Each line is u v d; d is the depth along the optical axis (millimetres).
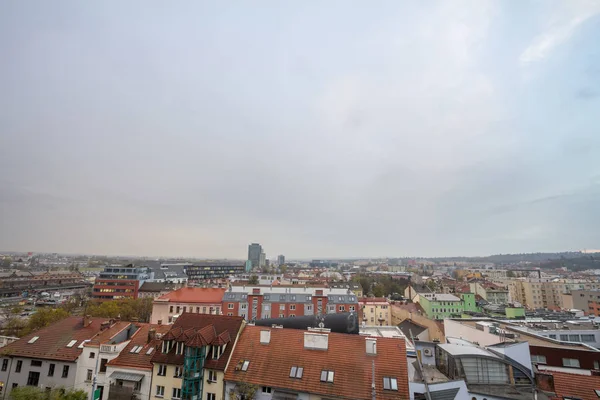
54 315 86125
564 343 51719
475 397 36375
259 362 40188
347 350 40094
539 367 46188
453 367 39781
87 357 45594
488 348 43125
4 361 47750
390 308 133625
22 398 34562
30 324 83562
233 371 39531
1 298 187375
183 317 47031
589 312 144000
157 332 49000
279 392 37000
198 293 113375
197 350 39844
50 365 46219
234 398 36906
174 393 40000
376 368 37406
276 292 113500
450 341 50094
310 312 109250
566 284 187250
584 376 40531
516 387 37938
